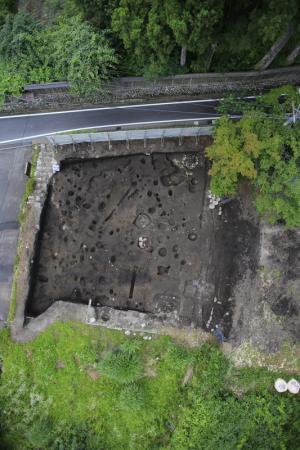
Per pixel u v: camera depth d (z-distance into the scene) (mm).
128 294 20531
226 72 19922
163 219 20812
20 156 22031
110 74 19969
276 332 18703
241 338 18938
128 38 17609
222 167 17219
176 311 19797
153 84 20750
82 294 20906
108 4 18359
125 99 21719
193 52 18984
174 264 20359
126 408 18688
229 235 19984
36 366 19938
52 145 21422
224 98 19953
